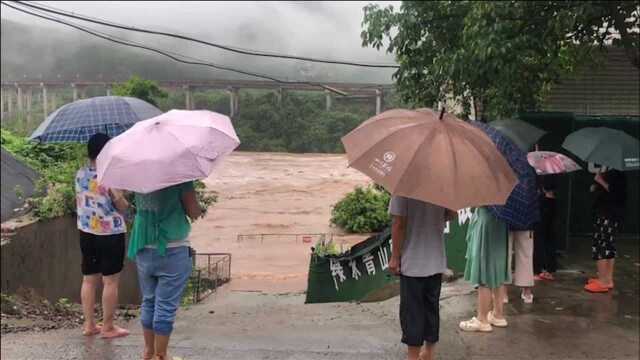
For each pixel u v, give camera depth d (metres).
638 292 7.51
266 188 42.50
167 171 3.84
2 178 9.41
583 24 8.66
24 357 4.93
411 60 10.70
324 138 71.50
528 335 5.87
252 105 74.44
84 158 9.73
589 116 10.41
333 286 8.05
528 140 7.46
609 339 5.82
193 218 4.35
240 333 5.93
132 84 41.44
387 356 5.14
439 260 4.32
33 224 8.41
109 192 5.30
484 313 5.95
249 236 26.84
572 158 10.16
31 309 7.20
